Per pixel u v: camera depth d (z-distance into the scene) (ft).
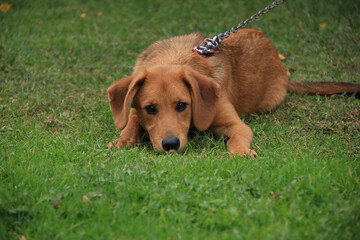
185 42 23.24
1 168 16.38
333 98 26.20
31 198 14.29
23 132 21.13
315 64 31.71
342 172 15.67
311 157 17.66
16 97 26.12
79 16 45.57
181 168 16.38
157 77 19.12
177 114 19.01
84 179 15.48
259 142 20.61
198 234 12.46
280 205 13.89
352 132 21.63
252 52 25.02
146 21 43.21
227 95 22.48
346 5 41.04
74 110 24.68
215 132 21.66
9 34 37.37
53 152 18.25
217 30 37.78
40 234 12.53
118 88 19.52
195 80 19.39
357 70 30.53
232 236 12.12
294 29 37.96
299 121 23.43
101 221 13.12
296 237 12.03
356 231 12.51
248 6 45.14
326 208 13.46
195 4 47.50
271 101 25.84
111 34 39.34
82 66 31.86
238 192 14.53
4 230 12.70
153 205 13.82
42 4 49.70
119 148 19.29
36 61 32.32
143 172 15.76
